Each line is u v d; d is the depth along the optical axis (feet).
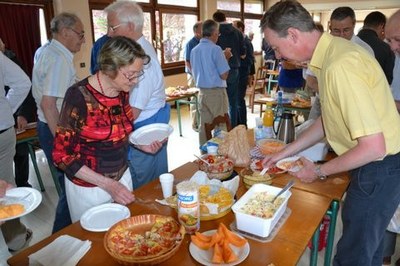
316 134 5.13
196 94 15.49
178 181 5.16
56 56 6.62
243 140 5.80
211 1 23.84
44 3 14.20
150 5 19.53
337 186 4.90
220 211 4.04
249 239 3.60
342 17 7.63
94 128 4.55
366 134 3.36
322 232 6.26
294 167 5.25
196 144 14.73
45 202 9.68
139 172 6.39
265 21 3.95
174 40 21.97
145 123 6.32
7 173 6.73
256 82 20.76
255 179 4.78
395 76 6.30
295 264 3.22
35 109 10.15
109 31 5.88
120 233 3.59
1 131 6.39
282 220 3.95
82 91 4.38
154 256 3.14
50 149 7.61
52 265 3.21
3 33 13.01
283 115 6.59
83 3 15.46
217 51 12.47
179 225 3.64
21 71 6.86
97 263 3.28
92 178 4.56
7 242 7.11
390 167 4.08
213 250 3.36
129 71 4.14
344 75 3.40
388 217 4.32
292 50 3.94
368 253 4.44
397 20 5.15
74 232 3.82
